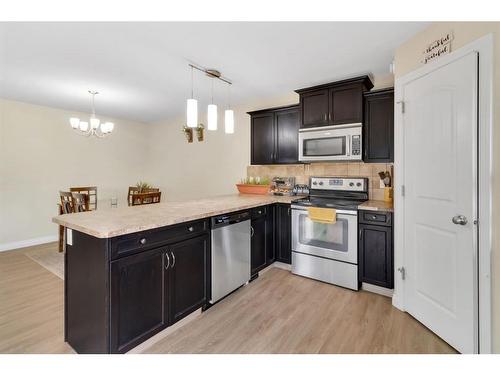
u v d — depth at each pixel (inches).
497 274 55.2
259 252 112.0
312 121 120.1
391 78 114.3
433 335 71.9
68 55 92.5
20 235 160.6
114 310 57.6
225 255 90.9
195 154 192.2
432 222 71.9
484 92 56.6
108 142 202.5
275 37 80.4
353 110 109.8
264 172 154.1
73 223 64.2
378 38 81.0
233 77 115.3
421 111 75.0
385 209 93.4
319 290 101.0
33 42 83.0
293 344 68.9
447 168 66.3
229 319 80.8
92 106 167.0
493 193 55.6
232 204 100.7
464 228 61.8
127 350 60.7
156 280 67.5
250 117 150.4
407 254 82.7
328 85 114.7
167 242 70.2
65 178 179.2
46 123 169.5
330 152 115.2
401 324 77.6
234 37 80.5
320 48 88.0
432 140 71.1
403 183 83.7
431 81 71.2
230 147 170.9
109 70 106.7
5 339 71.0
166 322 70.2
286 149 133.1
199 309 83.3
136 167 221.1
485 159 56.7
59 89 132.3
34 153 165.0
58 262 132.2
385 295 96.3
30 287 103.5
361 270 100.3
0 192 153.0
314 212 106.5
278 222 121.9
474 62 58.1
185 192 200.4
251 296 96.1
